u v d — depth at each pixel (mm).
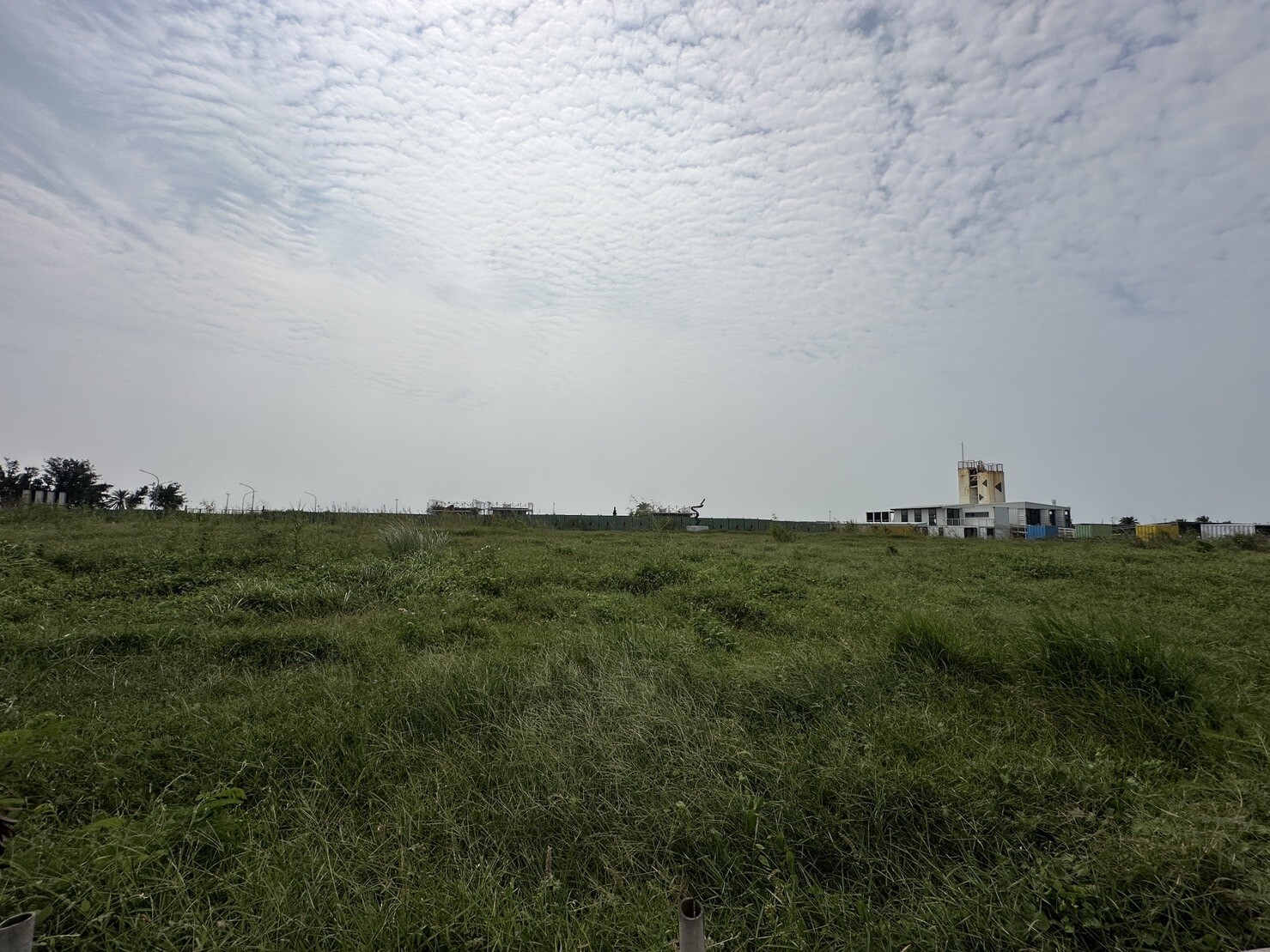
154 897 2279
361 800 3023
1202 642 5867
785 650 5391
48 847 2379
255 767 3170
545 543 15055
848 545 20625
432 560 9883
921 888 2465
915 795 2893
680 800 2869
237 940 2096
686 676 4352
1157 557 15781
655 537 19781
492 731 3584
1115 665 4180
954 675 4559
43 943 2012
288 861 2473
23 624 5484
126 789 2984
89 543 10180
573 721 3586
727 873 2537
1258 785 2984
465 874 2453
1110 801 2869
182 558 8531
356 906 2281
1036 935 2176
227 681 4438
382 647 5242
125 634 5188
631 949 2145
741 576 9578
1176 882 2275
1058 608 7637
